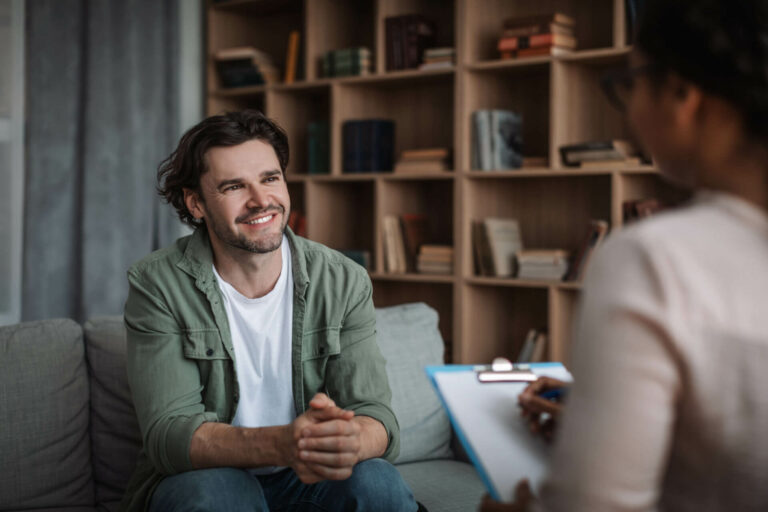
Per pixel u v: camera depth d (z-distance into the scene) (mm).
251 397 1478
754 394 540
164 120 3379
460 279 2982
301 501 1415
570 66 2830
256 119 1460
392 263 3184
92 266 3121
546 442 823
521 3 3111
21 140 3150
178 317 1423
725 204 593
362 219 3652
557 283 2773
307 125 3676
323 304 1504
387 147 3260
